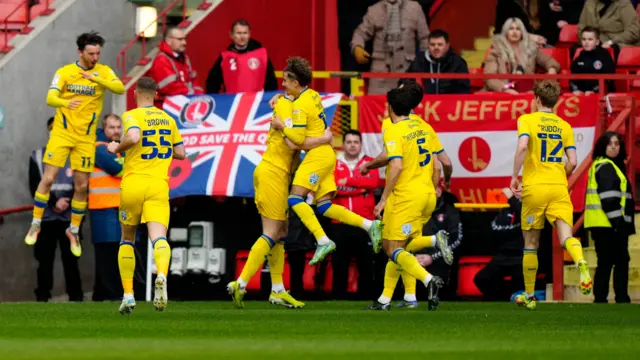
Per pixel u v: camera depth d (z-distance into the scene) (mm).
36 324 30531
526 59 58531
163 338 25266
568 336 25984
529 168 39844
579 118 53594
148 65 59344
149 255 51250
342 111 54750
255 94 53719
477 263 51219
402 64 59906
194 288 53906
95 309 39906
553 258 50281
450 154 53844
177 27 59750
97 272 53188
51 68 58406
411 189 37281
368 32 60188
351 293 50969
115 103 58031
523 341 24422
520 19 62406
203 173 52000
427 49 58469
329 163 39375
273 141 39406
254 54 55625
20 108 57469
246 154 52156
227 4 61219
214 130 53094
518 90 58969
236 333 26938
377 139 53906
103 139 53594
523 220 40219
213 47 60625
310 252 51719
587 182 48562
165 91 54844
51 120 53594
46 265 52969
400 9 59969
